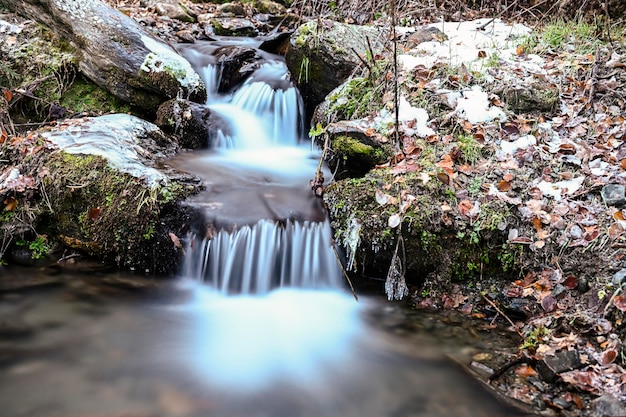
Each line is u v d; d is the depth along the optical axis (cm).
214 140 554
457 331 348
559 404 268
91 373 292
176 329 345
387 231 382
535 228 371
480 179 404
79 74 577
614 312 310
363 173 454
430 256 386
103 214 411
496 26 670
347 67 567
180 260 408
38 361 300
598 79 507
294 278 407
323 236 407
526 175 407
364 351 330
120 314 357
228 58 663
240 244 396
